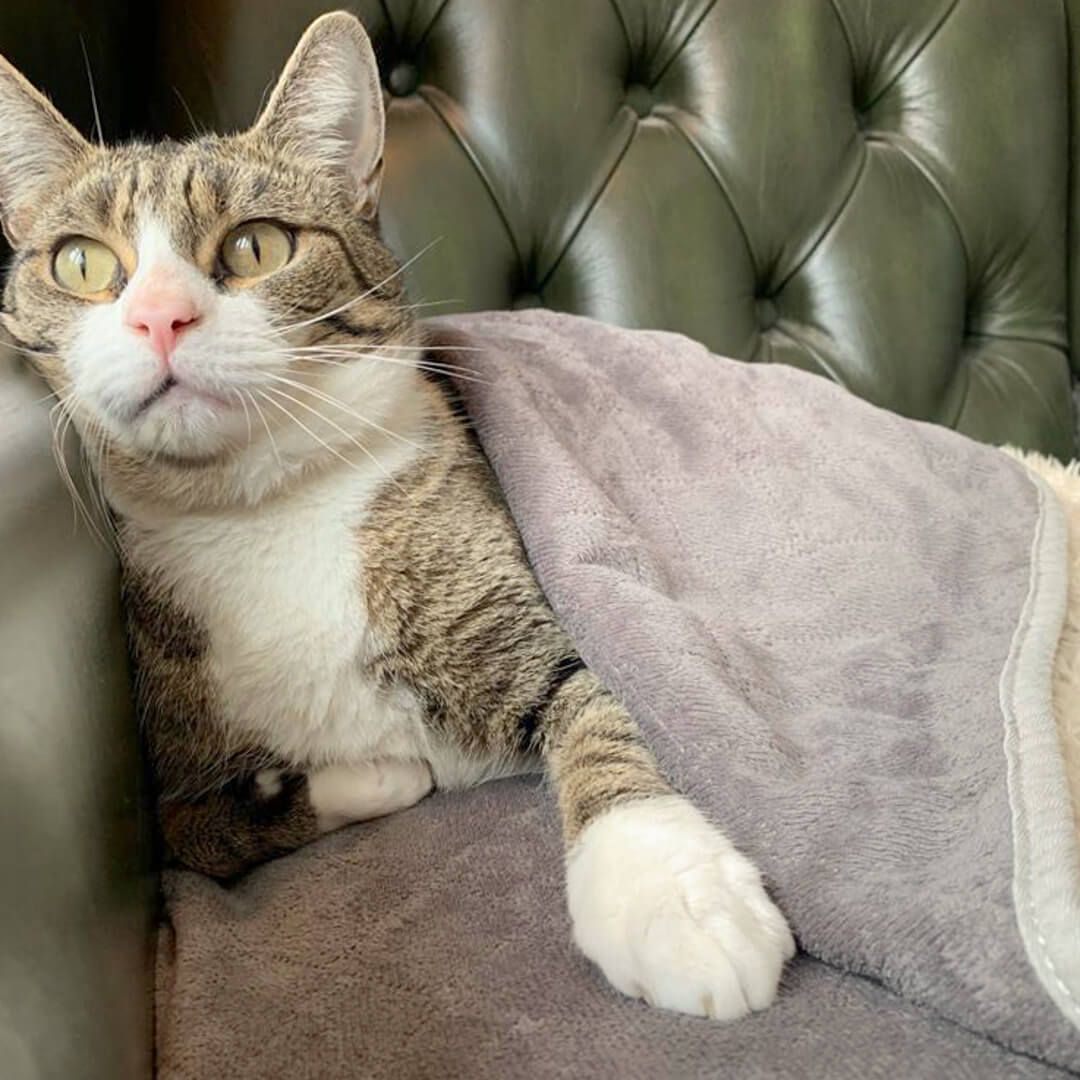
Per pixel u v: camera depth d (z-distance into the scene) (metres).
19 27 1.06
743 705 0.80
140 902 0.71
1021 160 1.60
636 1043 0.61
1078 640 0.95
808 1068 0.59
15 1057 0.45
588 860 0.73
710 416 1.11
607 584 0.87
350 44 1.01
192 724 0.91
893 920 0.64
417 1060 0.61
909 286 1.54
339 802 0.89
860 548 1.02
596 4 1.43
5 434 0.72
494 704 0.94
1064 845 0.65
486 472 1.03
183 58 1.29
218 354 0.84
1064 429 1.63
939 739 0.80
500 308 1.42
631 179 1.44
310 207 0.96
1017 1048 0.59
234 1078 0.61
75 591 0.66
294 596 0.92
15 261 0.94
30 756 0.53
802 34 1.49
